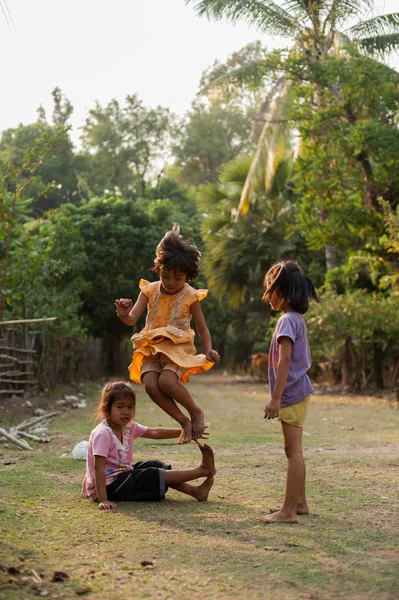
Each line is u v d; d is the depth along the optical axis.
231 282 26.69
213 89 19.94
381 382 18.30
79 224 27.34
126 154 52.72
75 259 22.98
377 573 3.74
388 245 15.40
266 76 18.84
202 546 4.21
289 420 4.93
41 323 16.03
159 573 3.72
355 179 17.45
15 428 9.48
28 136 45.16
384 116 17.45
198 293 5.21
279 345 4.94
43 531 4.53
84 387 20.23
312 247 18.09
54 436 9.62
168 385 4.99
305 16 17.03
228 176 25.70
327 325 17.33
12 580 3.50
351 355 18.67
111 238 27.16
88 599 3.35
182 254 5.06
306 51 17.38
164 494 5.51
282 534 4.50
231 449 8.38
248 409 14.55
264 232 25.20
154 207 30.77
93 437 5.48
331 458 7.61
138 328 28.52
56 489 5.90
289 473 4.91
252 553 4.08
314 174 17.23
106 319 28.09
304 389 4.97
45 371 16.41
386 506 5.34
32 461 7.32
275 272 5.15
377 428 10.80
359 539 4.41
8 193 14.37
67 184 49.69
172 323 5.14
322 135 17.34
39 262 16.75
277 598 3.37
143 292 5.27
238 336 33.25
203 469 5.51
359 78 16.19
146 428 5.79
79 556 4.00
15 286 15.30
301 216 17.75
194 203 49.59
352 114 16.88
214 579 3.63
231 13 17.08
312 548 4.20
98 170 52.91
